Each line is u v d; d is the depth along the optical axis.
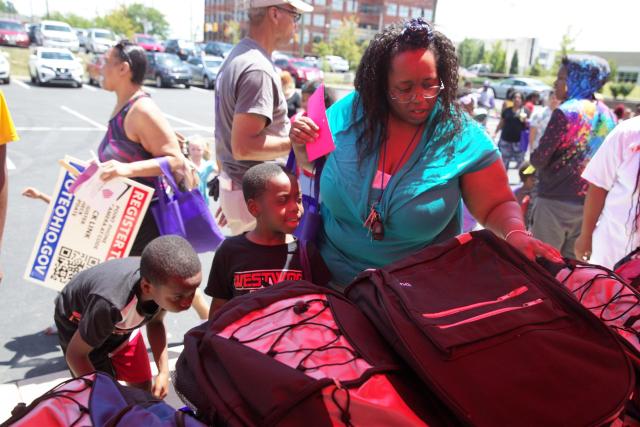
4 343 3.46
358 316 1.34
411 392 1.14
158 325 2.43
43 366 3.21
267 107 2.70
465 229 3.66
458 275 1.43
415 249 1.83
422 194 1.74
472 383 1.09
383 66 1.70
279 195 1.97
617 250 2.55
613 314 1.45
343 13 62.50
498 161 1.82
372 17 63.25
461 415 1.06
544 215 3.82
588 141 3.61
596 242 2.69
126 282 2.11
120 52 2.88
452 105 1.75
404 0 62.06
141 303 2.14
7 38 32.78
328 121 1.95
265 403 1.05
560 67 3.84
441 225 1.79
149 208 3.01
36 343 3.48
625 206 2.50
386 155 1.79
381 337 1.28
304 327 1.27
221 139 2.96
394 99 1.69
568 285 1.56
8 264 4.68
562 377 1.11
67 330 2.37
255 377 1.09
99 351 2.34
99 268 2.24
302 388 1.05
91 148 10.47
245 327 1.29
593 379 1.11
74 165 2.90
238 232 3.14
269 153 2.76
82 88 21.38
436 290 1.36
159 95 22.03
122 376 2.48
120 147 2.97
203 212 3.12
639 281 2.05
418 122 1.73
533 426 1.05
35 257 2.92
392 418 1.07
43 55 21.34
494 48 54.97
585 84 3.61
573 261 1.63
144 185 2.86
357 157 1.81
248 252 2.06
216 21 59.66
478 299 1.31
